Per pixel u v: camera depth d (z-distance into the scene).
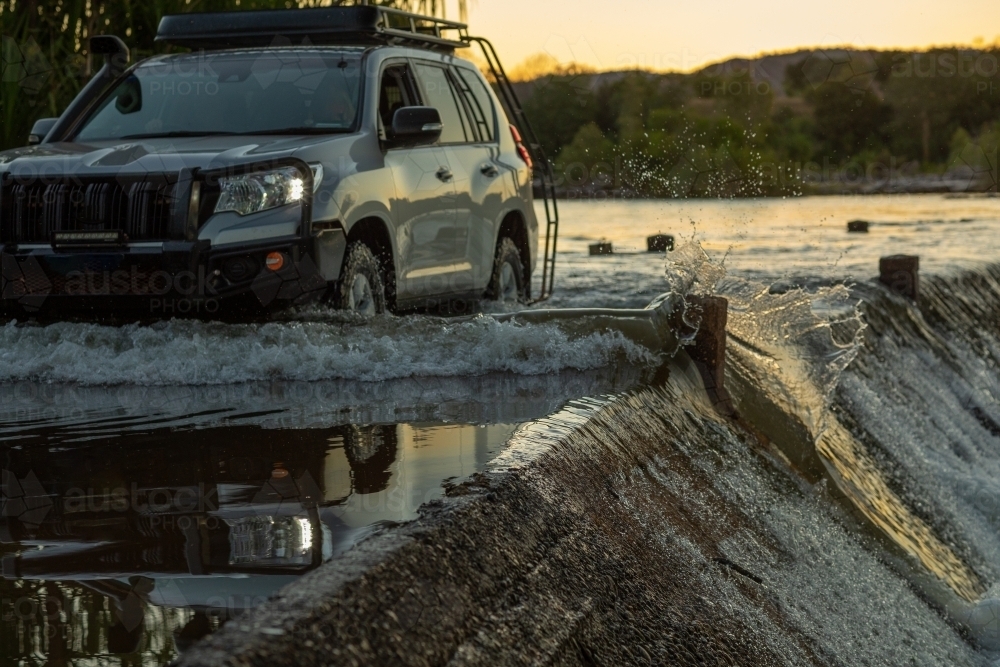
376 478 2.98
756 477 4.44
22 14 8.93
